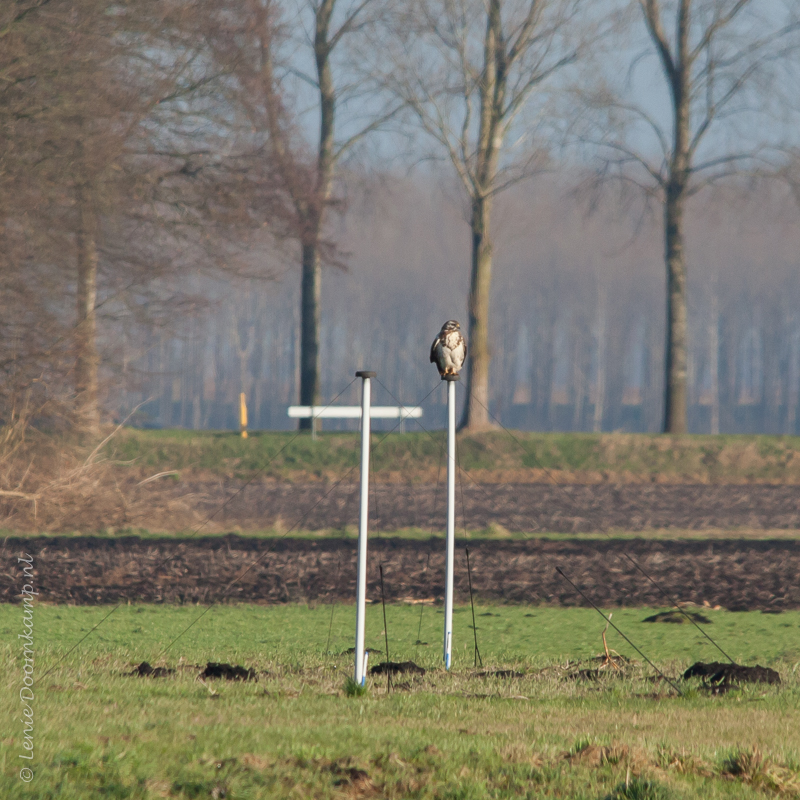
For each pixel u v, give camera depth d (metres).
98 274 87.31
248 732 22.47
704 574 57.34
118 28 79.75
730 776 21.00
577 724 25.52
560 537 72.81
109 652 35.94
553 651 37.94
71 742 20.88
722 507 94.81
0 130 74.00
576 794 19.16
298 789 18.56
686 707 28.11
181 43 84.44
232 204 93.81
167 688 28.58
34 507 74.06
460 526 80.31
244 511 86.62
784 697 29.44
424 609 47.00
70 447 79.44
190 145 94.25
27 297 75.62
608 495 100.38
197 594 50.41
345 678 31.94
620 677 32.78
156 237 93.56
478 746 21.98
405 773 19.83
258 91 93.81
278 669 33.38
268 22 94.38
